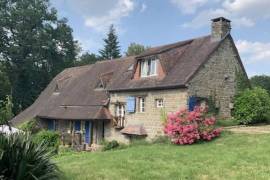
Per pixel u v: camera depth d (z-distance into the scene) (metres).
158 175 15.38
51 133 32.50
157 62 31.42
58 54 65.31
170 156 19.52
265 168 15.85
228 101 31.09
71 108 38.34
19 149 11.59
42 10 62.19
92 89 38.38
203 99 29.23
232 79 31.70
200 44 32.00
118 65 39.31
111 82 36.16
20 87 63.12
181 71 29.81
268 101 30.95
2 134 12.02
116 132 33.78
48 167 12.20
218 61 30.64
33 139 12.48
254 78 50.84
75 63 74.56
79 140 35.66
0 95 31.02
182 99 28.41
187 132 24.28
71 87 42.94
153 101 30.73
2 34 59.88
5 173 11.28
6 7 60.47
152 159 18.92
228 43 31.55
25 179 11.36
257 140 22.17
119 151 23.06
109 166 17.39
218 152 19.84
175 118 25.31
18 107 61.47
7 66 59.06
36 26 62.31
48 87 49.75
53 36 64.38
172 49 32.19
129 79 34.00
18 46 60.25
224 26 31.09
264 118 30.91
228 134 24.95
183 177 14.98
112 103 34.75
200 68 29.20
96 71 42.00
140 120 31.72
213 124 25.22
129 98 32.78
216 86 30.23
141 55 32.59
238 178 14.54
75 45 73.69
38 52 61.84
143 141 29.89
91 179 14.88
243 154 18.78
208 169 16.14
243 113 30.44
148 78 31.89
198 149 21.44
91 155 22.48
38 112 42.56
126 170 16.45
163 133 29.12
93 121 35.91
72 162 19.77
